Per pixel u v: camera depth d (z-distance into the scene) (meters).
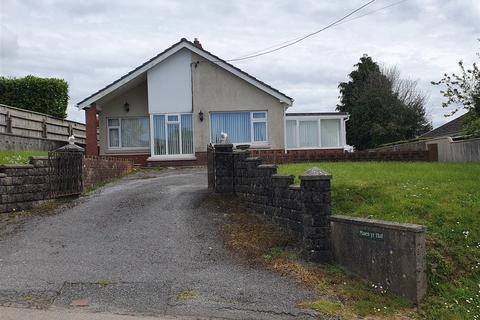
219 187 12.36
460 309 6.74
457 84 14.22
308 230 8.48
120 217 10.82
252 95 23.53
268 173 10.32
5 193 11.13
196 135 23.38
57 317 6.18
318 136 26.22
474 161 17.50
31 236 9.63
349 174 11.87
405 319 6.53
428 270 7.25
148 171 20.25
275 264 8.29
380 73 49.62
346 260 8.16
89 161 14.16
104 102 24.05
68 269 7.98
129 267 8.13
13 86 23.03
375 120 45.75
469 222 8.47
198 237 9.59
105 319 6.20
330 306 6.79
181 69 23.42
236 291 7.25
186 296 7.03
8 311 6.32
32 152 16.28
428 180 10.86
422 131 47.38
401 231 7.06
